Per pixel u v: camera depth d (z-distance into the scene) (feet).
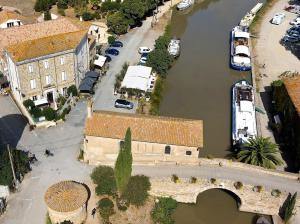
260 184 254.88
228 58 426.10
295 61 418.72
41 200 249.75
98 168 264.93
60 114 315.17
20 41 335.06
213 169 264.52
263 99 356.38
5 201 247.50
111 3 488.02
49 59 313.94
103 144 268.21
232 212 260.42
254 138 291.99
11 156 246.88
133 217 243.81
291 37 457.27
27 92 317.63
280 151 291.17
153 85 364.99
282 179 260.21
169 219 247.91
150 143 263.90
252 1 576.20
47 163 275.59
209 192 270.46
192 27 490.90
